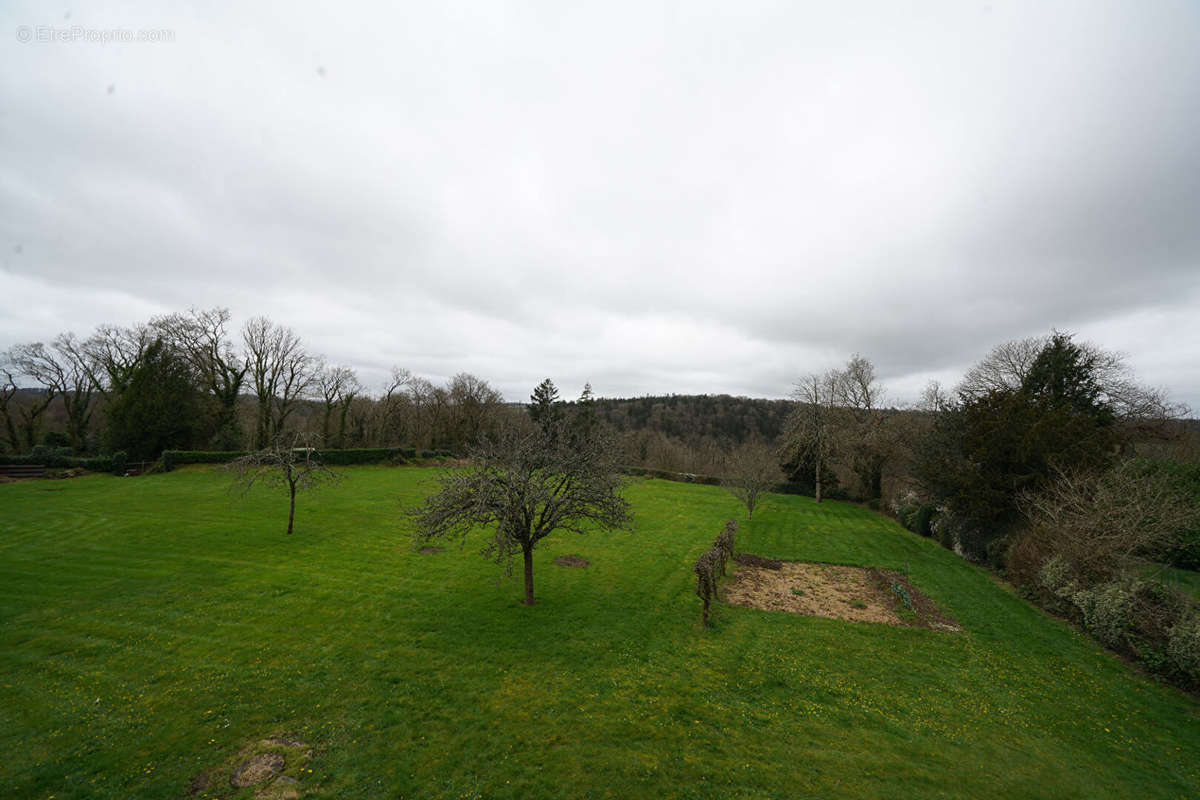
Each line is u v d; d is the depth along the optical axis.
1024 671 11.23
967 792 7.27
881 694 10.06
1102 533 13.76
